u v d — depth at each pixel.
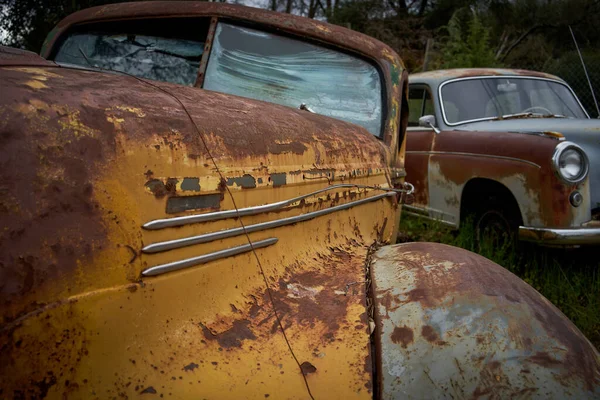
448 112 5.07
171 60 2.60
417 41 15.53
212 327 1.27
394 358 1.30
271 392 1.21
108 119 1.16
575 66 9.23
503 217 4.31
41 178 1.02
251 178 1.47
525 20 13.41
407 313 1.40
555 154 3.79
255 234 1.49
